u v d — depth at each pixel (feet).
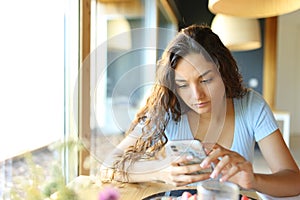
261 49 13.78
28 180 1.90
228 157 2.58
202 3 14.03
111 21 5.73
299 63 17.89
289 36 17.46
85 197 1.79
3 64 2.92
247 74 13.92
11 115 3.05
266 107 3.48
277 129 3.34
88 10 4.36
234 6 4.83
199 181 2.65
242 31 9.11
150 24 9.31
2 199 2.40
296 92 18.11
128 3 6.84
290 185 2.73
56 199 1.68
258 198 2.71
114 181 2.81
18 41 3.18
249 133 3.47
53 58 3.92
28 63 3.38
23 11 3.27
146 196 2.62
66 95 3.81
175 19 13.62
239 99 3.52
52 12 3.94
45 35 3.75
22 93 3.25
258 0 4.83
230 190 2.04
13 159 2.90
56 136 3.63
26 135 3.27
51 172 1.91
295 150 12.77
